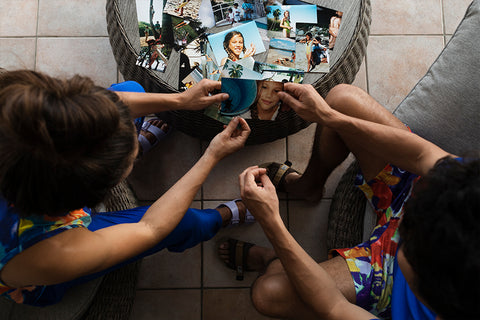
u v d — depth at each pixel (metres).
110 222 1.12
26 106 0.55
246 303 1.60
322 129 1.26
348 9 1.25
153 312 1.58
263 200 1.00
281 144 1.74
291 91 1.09
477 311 0.51
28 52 1.79
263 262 1.50
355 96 1.13
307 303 0.98
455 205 0.53
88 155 0.63
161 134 1.69
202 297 1.60
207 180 1.69
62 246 0.78
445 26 1.86
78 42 1.80
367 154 1.13
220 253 1.60
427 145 0.94
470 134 1.06
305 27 1.24
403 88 1.82
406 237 0.62
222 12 1.24
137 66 1.22
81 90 0.63
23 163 0.60
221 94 1.13
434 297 0.55
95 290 1.13
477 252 0.49
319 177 1.46
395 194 1.16
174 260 1.62
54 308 1.10
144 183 1.69
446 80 1.12
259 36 1.23
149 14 1.23
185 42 1.22
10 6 1.82
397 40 1.85
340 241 1.28
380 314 1.11
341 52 1.23
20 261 0.77
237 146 1.08
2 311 1.08
